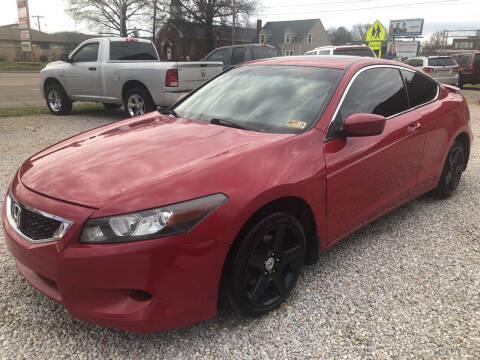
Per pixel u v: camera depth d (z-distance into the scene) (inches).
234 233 84.5
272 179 91.3
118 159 95.2
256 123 115.0
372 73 132.9
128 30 2075.5
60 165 95.8
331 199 108.2
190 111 132.2
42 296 106.1
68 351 88.0
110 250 76.4
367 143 118.6
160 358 86.8
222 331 95.1
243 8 1879.9
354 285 114.0
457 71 724.0
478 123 378.3
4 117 382.9
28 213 86.1
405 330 96.3
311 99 117.7
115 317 79.7
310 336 94.0
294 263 104.4
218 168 88.4
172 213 78.7
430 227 152.7
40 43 2942.9
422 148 145.9
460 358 87.8
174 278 80.0
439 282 116.2
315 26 2608.3
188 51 2102.6
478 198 183.5
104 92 371.2
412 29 2352.4
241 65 152.3
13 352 87.2
